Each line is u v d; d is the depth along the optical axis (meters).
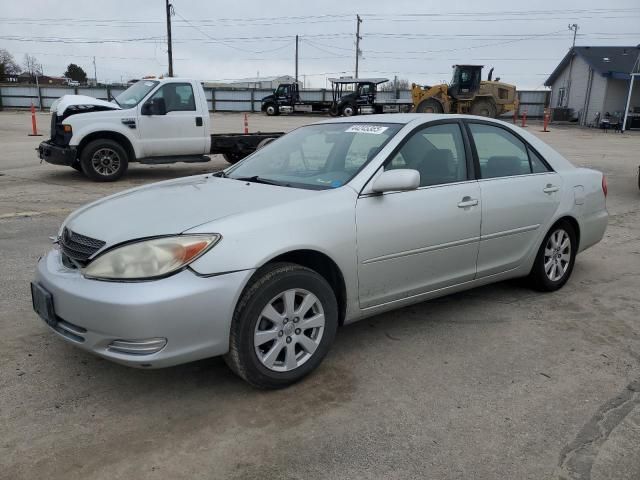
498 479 2.55
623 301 4.82
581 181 5.00
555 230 4.85
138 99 10.95
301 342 3.28
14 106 46.19
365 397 3.21
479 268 4.26
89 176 10.73
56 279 3.05
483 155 4.31
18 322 4.10
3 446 2.71
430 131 4.04
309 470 2.58
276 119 38.09
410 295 3.86
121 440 2.78
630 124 35.47
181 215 3.14
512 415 3.05
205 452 2.70
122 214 3.27
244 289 3.02
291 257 3.29
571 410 3.12
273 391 3.26
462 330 4.16
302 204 3.29
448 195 3.93
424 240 3.79
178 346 2.85
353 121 4.33
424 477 2.55
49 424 2.90
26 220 7.43
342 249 3.36
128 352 2.84
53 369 3.45
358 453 2.71
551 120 42.81
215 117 40.28
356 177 3.58
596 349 3.88
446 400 3.20
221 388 3.28
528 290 5.04
